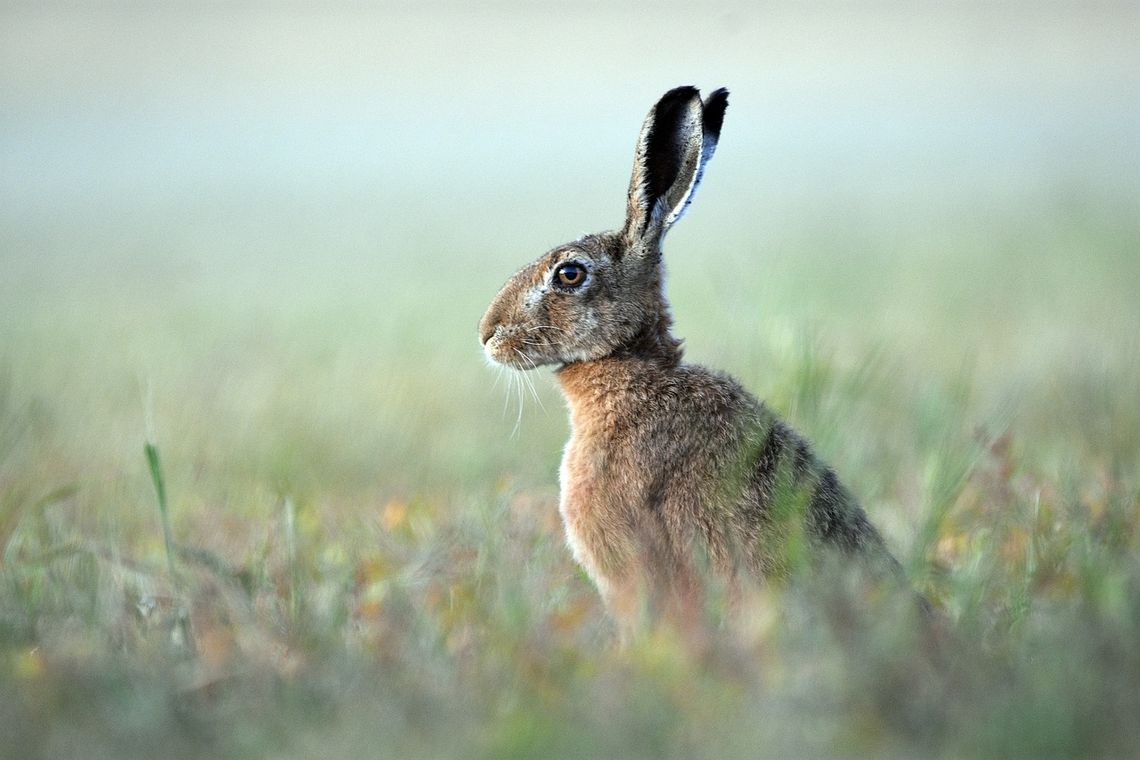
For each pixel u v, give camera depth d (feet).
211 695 36.73
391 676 36.40
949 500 53.42
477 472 69.41
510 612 39.58
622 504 47.21
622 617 43.73
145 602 45.93
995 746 31.40
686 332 104.94
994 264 147.43
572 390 50.98
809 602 39.01
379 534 55.67
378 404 90.48
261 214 234.99
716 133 52.26
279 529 56.03
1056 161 248.52
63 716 34.45
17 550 53.11
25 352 116.26
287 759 31.86
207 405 91.91
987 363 94.63
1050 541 48.83
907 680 34.22
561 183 261.03
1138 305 117.91
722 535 45.73
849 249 159.33
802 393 58.90
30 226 222.28
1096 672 34.27
